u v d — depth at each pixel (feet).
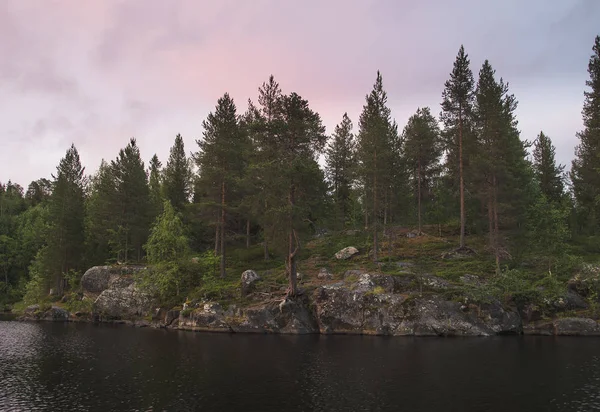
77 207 226.58
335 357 89.66
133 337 123.34
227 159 168.76
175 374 76.38
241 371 77.97
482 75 178.09
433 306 122.93
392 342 108.58
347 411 55.57
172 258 163.12
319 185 143.95
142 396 63.36
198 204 164.45
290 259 136.87
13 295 265.75
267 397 62.03
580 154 209.36
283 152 142.10
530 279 140.56
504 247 148.15
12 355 96.68
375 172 165.37
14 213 363.76
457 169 179.01
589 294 131.03
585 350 94.53
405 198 187.93
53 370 81.15
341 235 215.31
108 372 78.79
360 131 191.11
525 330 121.49
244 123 174.91
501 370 76.48
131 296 166.20
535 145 240.53
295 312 130.93
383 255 174.09
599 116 164.25
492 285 129.70
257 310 132.16
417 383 68.49
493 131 152.66
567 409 55.52
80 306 182.70
